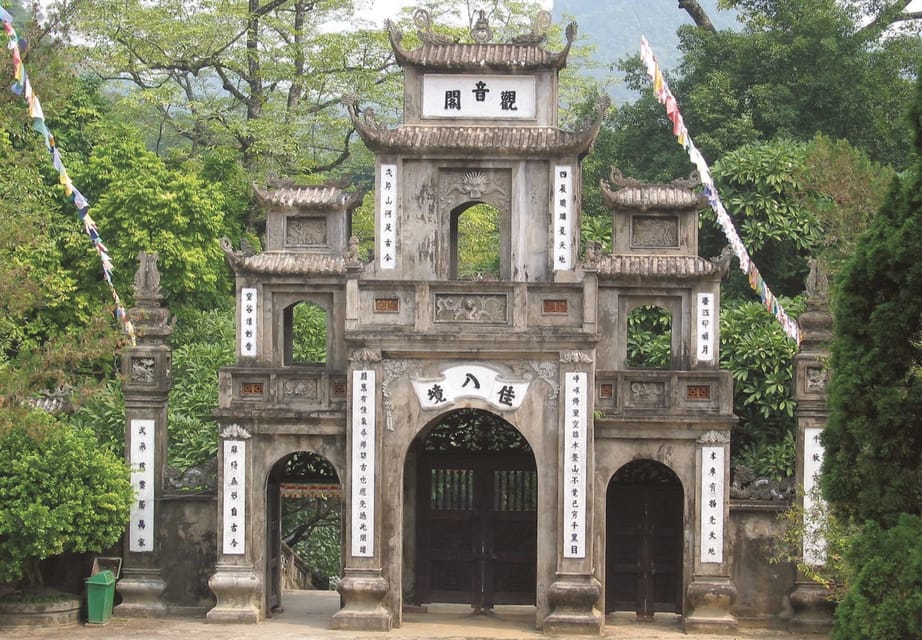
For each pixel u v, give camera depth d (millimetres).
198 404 35031
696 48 46719
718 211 27828
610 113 47875
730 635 29016
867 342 19594
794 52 43844
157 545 30156
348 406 28938
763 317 34844
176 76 48094
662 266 30016
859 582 19031
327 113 48062
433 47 29969
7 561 27969
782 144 38969
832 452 19984
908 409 19266
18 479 27828
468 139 29406
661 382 29625
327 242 30453
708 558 29312
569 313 28656
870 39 43688
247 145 47156
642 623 30266
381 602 29000
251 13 46500
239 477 29500
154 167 39344
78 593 30047
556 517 28750
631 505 30922
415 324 28703
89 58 44594
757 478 30859
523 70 29703
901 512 19375
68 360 27594
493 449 31516
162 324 30719
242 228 44656
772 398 33500
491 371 28797
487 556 31328
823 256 30484
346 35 46812
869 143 43562
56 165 27188
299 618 30375
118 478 28750
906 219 19219
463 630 29016
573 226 29469
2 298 27094
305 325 37938
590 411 28578
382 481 28969
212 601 30266
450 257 30359
